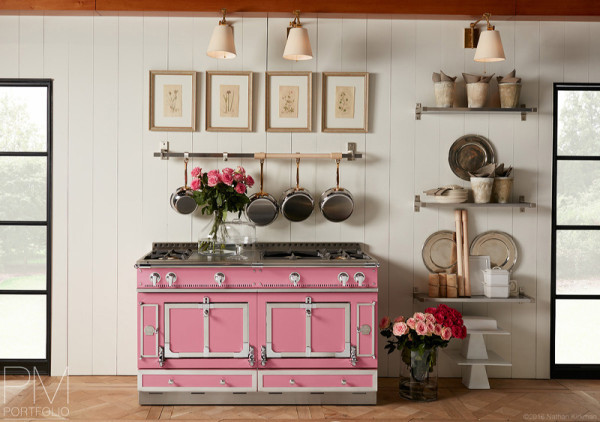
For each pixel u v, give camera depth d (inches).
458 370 183.6
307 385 157.2
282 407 157.8
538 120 182.9
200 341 156.2
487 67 182.1
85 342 180.7
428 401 161.9
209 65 179.6
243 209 175.2
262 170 178.7
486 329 173.5
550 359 184.1
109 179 179.9
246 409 156.1
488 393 169.5
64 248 180.1
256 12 170.4
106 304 180.5
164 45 179.2
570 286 187.2
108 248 180.4
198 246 169.5
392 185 182.5
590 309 186.7
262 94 180.7
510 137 182.9
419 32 181.3
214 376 156.1
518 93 175.3
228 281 156.3
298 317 157.0
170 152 178.7
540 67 182.2
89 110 179.3
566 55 182.5
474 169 182.7
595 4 171.5
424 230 182.9
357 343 157.5
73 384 173.3
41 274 183.9
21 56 178.4
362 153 181.9
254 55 179.8
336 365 157.2
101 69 179.0
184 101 179.3
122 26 178.5
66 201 179.8
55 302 180.2
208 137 180.4
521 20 180.7
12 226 183.2
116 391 167.8
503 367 184.1
